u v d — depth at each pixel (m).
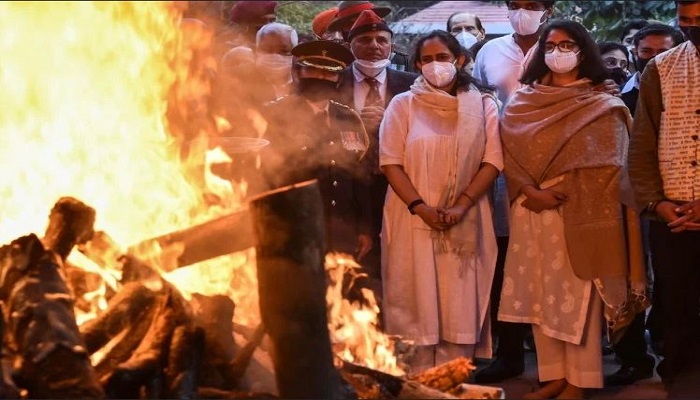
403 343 5.38
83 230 4.46
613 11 11.74
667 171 5.82
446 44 6.25
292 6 13.36
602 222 5.87
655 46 7.15
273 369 4.45
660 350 7.20
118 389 4.10
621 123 6.01
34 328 4.02
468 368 4.42
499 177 6.58
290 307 3.99
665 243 5.88
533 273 6.06
